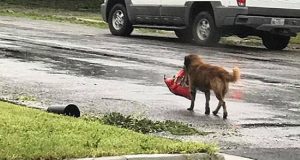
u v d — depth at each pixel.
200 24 28.30
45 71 18.09
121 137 10.21
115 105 13.69
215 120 12.74
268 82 18.22
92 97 14.51
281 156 10.15
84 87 15.79
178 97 15.05
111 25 32.75
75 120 11.33
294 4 27.31
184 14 28.75
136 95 15.05
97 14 51.69
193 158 9.42
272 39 29.47
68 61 20.47
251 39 35.06
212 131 11.73
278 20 27.06
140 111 13.20
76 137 9.92
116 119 11.80
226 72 13.05
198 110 13.68
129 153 9.22
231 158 9.80
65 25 37.72
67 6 57.41
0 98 13.66
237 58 23.95
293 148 10.72
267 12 26.84
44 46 24.58
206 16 27.88
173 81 14.23
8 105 12.52
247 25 26.73
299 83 18.33
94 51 23.70
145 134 11.02
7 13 45.25
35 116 11.39
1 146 9.05
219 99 13.05
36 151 8.91
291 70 21.23
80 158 8.80
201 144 9.95
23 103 13.28
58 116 11.58
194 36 28.59
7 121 10.73
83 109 13.08
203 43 28.22
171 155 9.30
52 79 16.75
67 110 12.09
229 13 26.73
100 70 18.81
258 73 19.97
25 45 24.55
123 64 20.36
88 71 18.52
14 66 18.72
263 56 25.56
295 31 27.56
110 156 8.99
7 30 31.27
